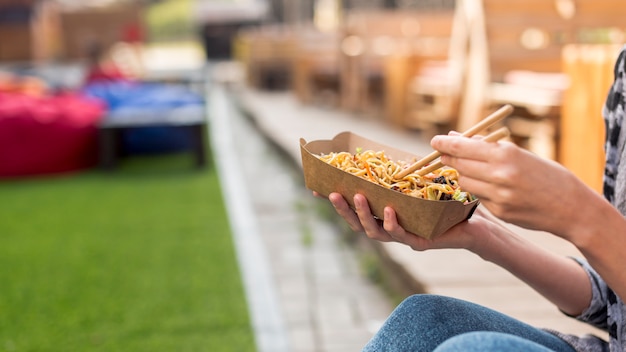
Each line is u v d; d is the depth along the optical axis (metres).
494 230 1.27
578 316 1.36
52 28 13.52
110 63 13.11
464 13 5.79
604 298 1.32
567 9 5.60
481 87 5.57
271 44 13.34
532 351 0.95
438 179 1.23
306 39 10.65
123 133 7.85
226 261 4.34
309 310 3.65
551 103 4.71
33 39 13.12
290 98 11.77
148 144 7.96
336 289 3.94
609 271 0.97
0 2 13.02
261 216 5.54
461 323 1.18
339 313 3.60
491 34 5.57
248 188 6.47
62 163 7.01
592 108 4.02
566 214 0.95
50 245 4.70
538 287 1.33
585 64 4.09
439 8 13.55
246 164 7.54
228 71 18.00
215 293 3.82
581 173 4.18
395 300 3.60
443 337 1.16
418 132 7.40
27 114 6.84
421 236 1.17
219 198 5.97
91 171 7.24
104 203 5.84
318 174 1.28
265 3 21.25
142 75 13.27
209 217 5.37
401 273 3.48
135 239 4.80
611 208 0.97
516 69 5.59
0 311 3.61
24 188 6.47
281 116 9.23
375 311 3.61
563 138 4.42
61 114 6.98
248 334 3.30
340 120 8.66
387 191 1.16
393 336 1.17
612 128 1.23
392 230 1.18
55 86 10.26
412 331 1.16
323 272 4.22
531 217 0.96
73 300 3.74
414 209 1.14
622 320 1.21
